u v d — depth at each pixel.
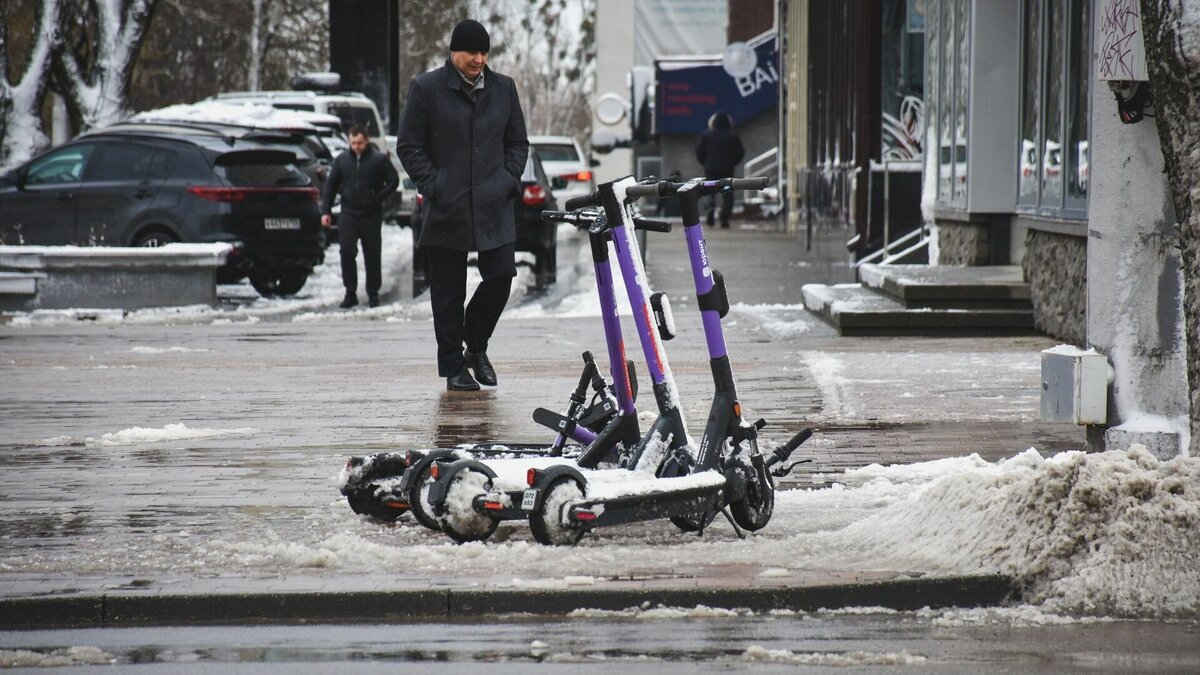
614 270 73.88
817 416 31.50
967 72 53.62
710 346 21.23
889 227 67.38
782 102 123.12
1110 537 18.56
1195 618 17.77
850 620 17.77
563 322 51.62
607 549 20.05
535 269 74.19
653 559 19.58
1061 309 43.50
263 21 175.62
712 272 21.22
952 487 20.19
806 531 21.42
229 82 188.38
